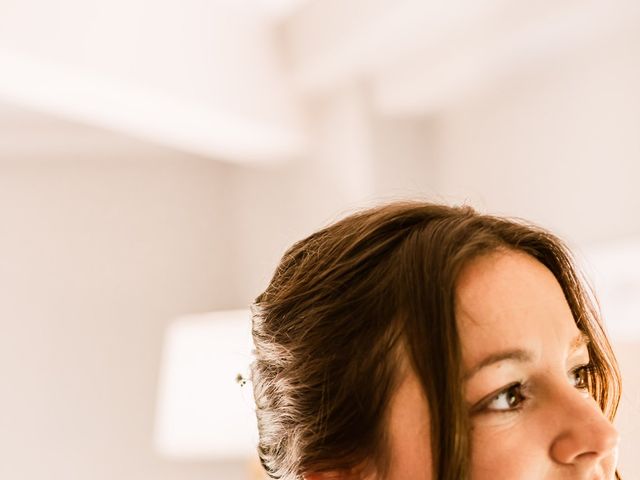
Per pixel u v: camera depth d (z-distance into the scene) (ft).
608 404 2.47
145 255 12.67
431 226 2.15
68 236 12.51
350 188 10.65
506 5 8.61
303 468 2.21
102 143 12.28
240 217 12.60
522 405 1.91
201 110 9.46
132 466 12.05
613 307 8.84
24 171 12.53
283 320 2.42
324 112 10.95
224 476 11.93
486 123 10.64
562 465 1.86
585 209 9.33
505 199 10.39
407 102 10.69
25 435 11.98
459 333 1.92
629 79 8.84
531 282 2.01
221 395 8.31
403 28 8.87
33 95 8.73
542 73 9.87
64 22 8.13
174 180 12.91
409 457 1.94
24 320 12.21
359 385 2.05
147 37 8.90
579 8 8.18
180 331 8.68
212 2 9.71
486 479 1.86
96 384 12.21
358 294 2.14
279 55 10.44
